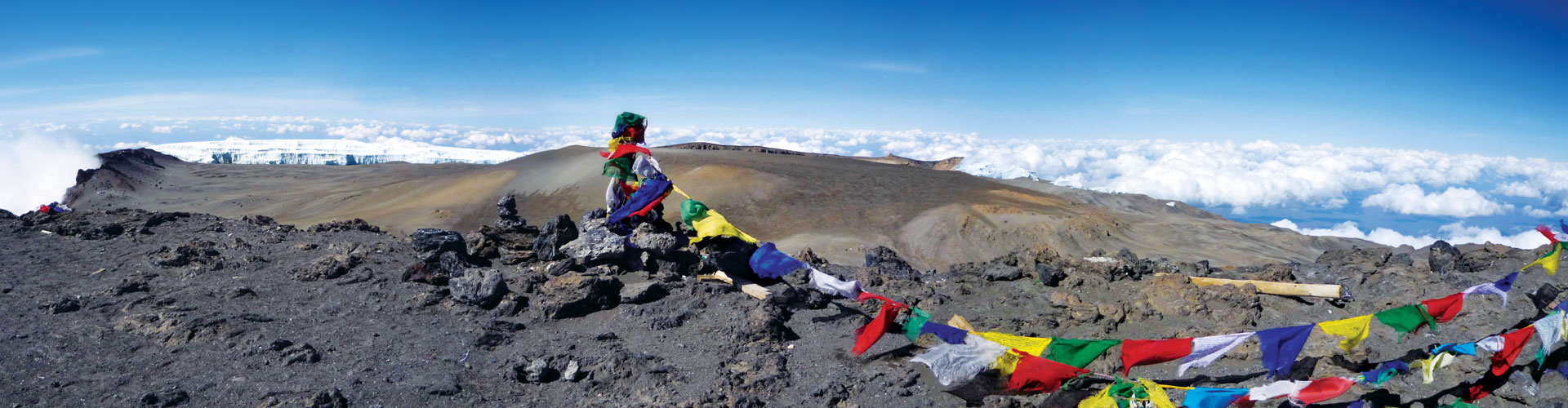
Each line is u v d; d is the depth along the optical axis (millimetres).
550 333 11859
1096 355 8516
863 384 9781
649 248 15086
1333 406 8719
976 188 192875
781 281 14352
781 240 144750
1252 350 10672
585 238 15414
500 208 18281
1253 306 12891
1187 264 16219
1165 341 8430
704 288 13875
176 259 14773
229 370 9594
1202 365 8422
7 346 9883
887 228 153000
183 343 10492
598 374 10094
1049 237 137375
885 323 9938
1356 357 10070
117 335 10641
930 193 184625
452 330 11625
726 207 172375
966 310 13594
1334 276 15320
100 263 14766
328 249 16750
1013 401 9125
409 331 11469
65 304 11633
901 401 9266
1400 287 13922
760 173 192750
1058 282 15234
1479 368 9367
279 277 14211
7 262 14305
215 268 14406
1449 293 13086
